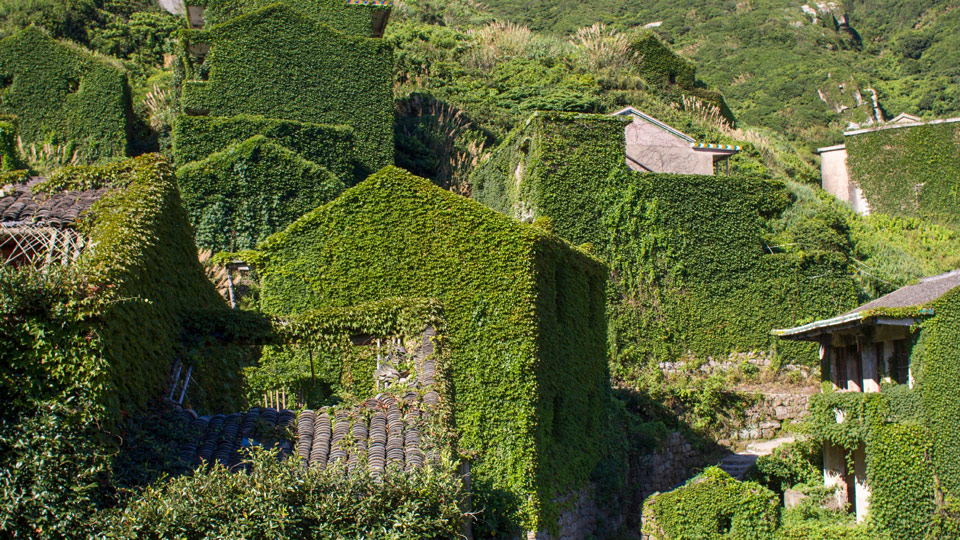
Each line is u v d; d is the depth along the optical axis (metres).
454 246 17.12
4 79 32.88
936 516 17.17
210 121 28.81
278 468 8.73
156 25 45.50
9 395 8.30
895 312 17.75
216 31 31.20
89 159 32.22
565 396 18.47
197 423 10.49
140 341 10.16
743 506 19.27
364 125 32.28
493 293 16.81
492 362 16.48
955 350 17.59
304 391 15.28
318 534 8.52
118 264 9.68
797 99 69.25
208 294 14.66
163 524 8.02
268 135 29.05
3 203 12.09
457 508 9.08
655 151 32.44
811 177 49.34
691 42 82.00
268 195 26.47
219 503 8.30
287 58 31.80
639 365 26.91
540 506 16.12
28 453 8.05
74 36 43.56
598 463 20.45
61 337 8.52
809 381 28.20
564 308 19.00
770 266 28.94
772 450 23.19
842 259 29.78
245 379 14.62
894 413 18.22
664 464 23.19
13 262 11.34
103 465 8.34
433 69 46.78
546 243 17.58
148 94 36.72
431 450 10.34
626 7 90.50
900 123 51.75
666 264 27.95
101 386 8.60
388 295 16.97
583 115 27.95
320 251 17.34
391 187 17.53
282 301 17.08
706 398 25.39
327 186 27.06
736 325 28.22
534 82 48.06
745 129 56.00
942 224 44.81
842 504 20.22
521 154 29.41
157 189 12.21
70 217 11.45
